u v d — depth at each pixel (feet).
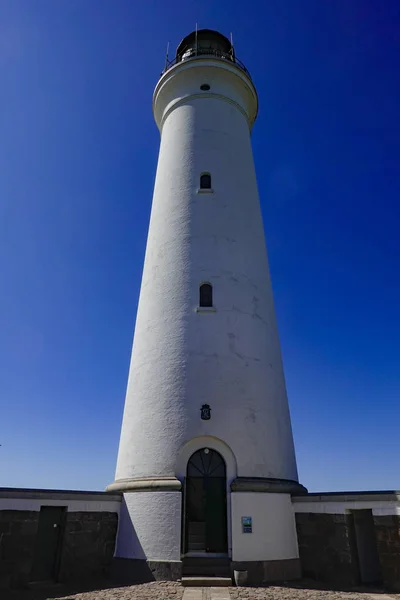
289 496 54.29
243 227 67.67
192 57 76.64
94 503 52.70
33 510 48.93
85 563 50.57
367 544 49.24
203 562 48.49
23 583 46.34
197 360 56.90
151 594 41.65
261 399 57.21
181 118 75.15
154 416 55.57
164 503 50.47
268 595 41.37
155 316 61.62
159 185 73.15
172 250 64.85
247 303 62.23
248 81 78.64
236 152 73.20
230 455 52.85
